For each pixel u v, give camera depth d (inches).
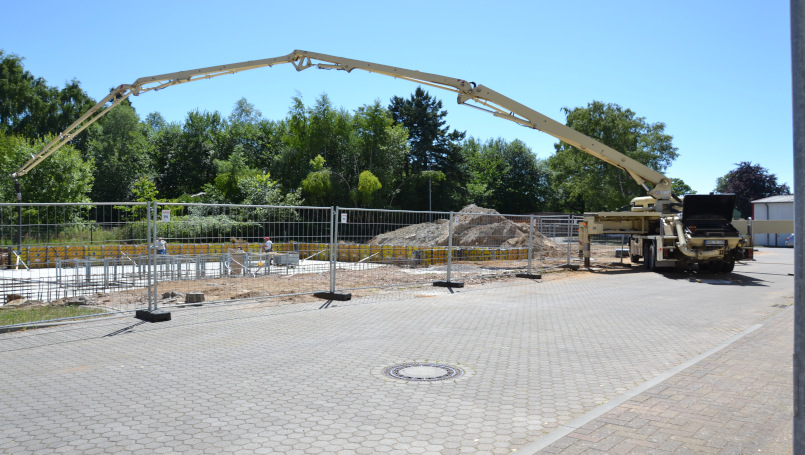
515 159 3346.5
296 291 525.7
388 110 2731.3
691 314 422.3
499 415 191.2
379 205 2388.0
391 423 182.9
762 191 2662.4
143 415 190.9
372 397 211.9
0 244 365.4
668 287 610.2
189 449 160.7
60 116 2508.6
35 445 163.9
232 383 231.0
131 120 2487.7
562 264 863.1
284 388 223.8
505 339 323.6
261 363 264.8
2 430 176.2
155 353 285.0
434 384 229.9
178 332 338.6
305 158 2420.0
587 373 248.5
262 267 601.0
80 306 426.3
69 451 159.5
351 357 277.4
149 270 378.0
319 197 2207.2
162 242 422.0
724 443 159.8
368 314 407.8
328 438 169.3
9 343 307.1
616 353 289.4
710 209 736.3
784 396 205.6
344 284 582.9
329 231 504.1
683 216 745.0
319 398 210.5
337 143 2484.0
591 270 821.9
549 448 156.0
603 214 847.1
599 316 408.8
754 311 440.1
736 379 229.5
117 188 2298.2
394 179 2522.1
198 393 216.7
